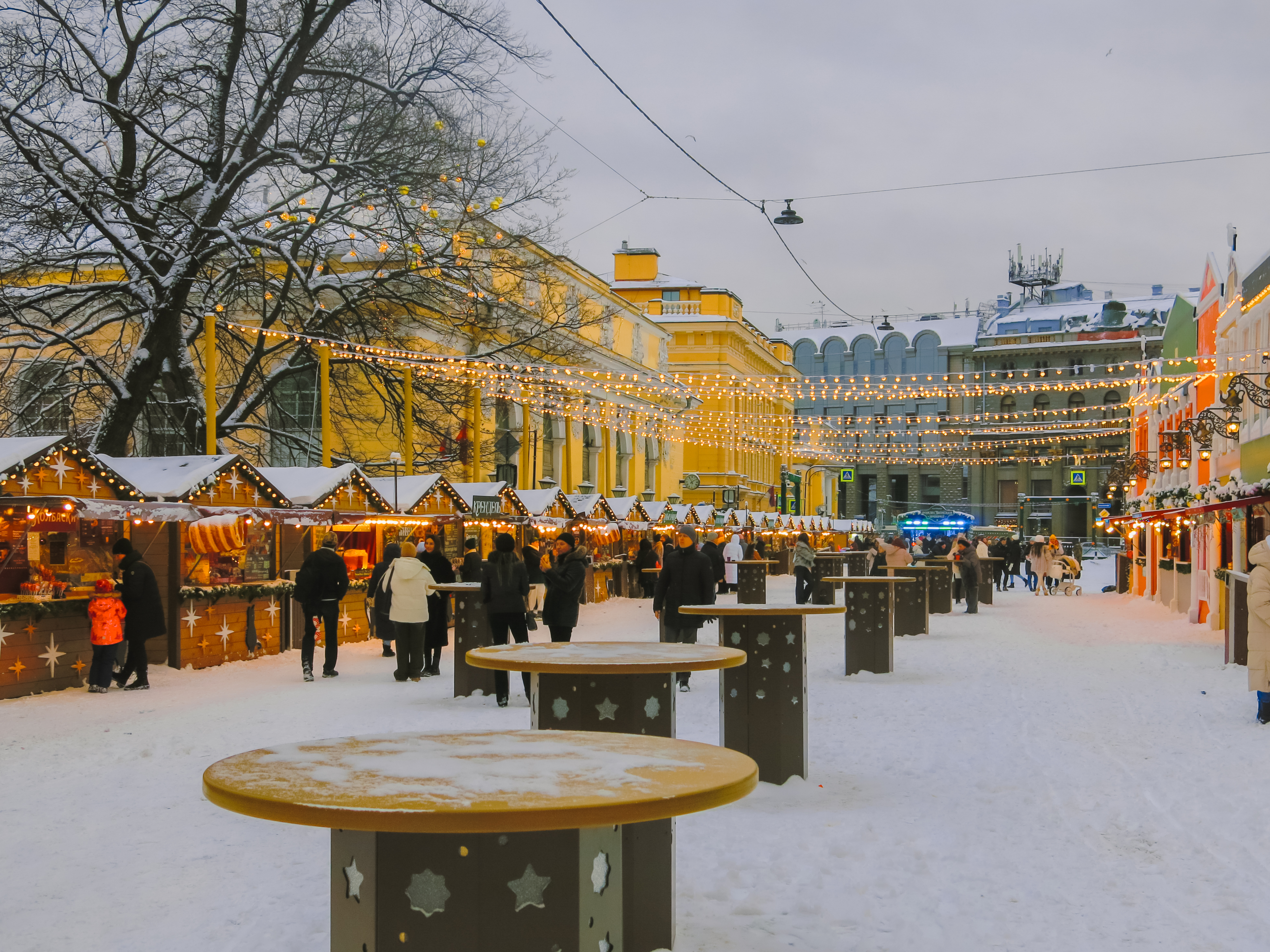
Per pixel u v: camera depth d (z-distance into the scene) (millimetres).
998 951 4789
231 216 23891
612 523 32312
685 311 65125
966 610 28234
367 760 3578
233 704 12289
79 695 13172
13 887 5707
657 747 3855
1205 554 25000
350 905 3211
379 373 25969
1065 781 8125
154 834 6750
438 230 25125
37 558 13828
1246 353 20031
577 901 3102
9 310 22562
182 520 14805
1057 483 83688
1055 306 87938
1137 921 5168
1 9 21453
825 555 30844
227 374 27891
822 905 5344
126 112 21594
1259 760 8859
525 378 28719
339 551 20016
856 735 10102
